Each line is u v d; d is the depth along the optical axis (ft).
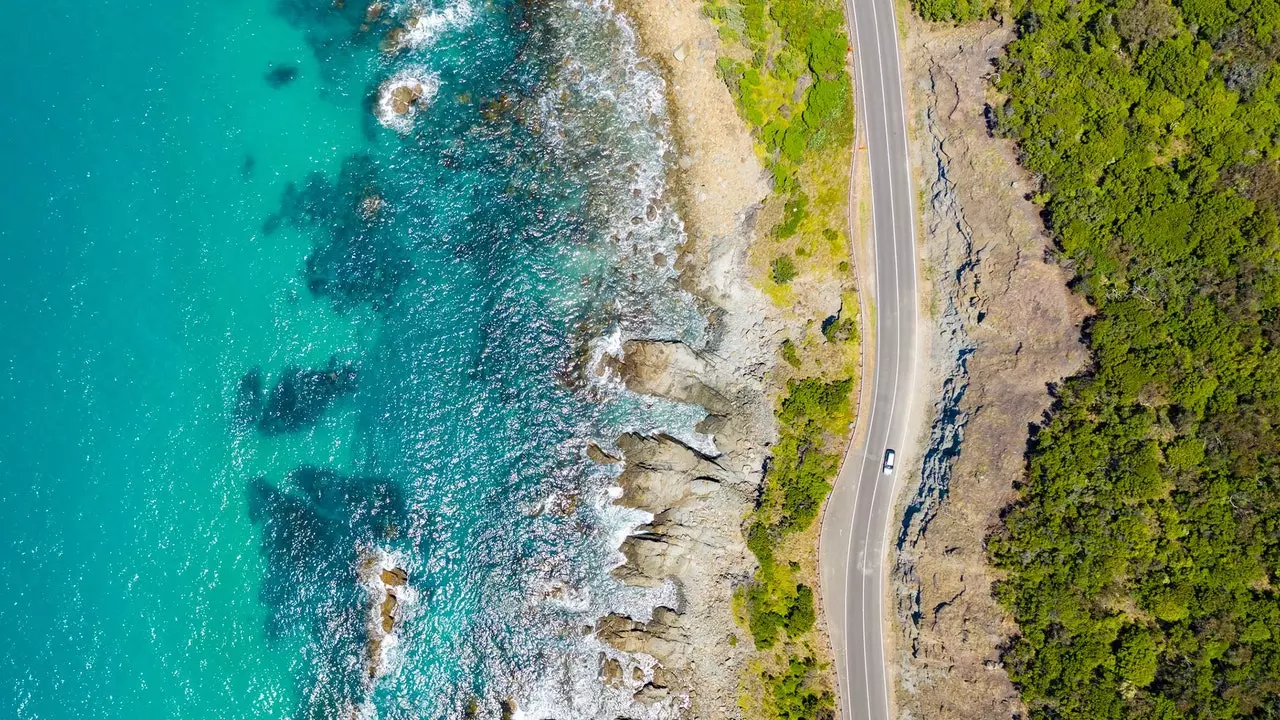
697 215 215.10
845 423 199.41
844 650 193.88
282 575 221.25
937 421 192.85
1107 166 174.60
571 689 209.97
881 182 199.82
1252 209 161.89
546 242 221.25
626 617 210.18
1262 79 164.45
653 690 205.98
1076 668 163.43
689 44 214.48
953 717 180.45
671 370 211.61
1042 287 179.11
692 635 205.26
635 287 217.56
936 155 195.42
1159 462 161.58
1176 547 158.30
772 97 208.54
